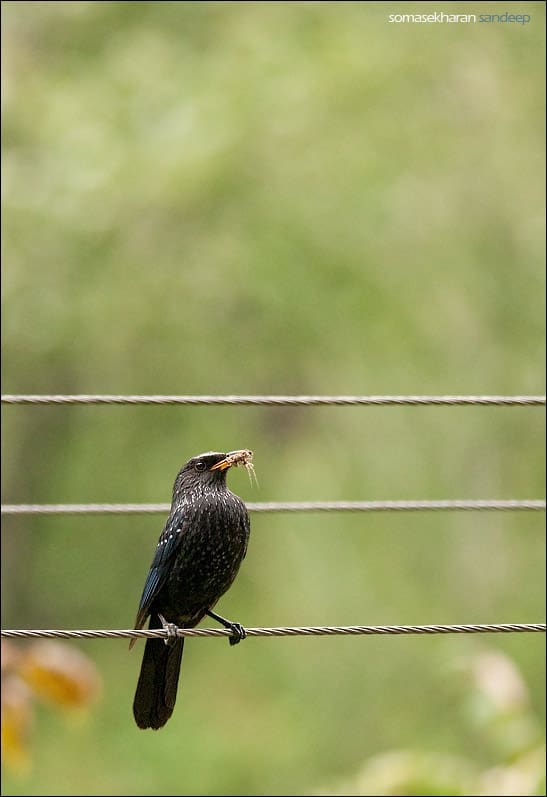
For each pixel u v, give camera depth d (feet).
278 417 63.52
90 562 69.00
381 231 58.54
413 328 58.90
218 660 69.26
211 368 60.44
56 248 57.72
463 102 60.18
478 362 60.29
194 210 57.98
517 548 61.93
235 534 26.40
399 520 63.57
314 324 58.23
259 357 59.67
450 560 62.95
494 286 59.57
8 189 56.85
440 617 62.28
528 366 59.72
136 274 57.98
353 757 62.59
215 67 58.39
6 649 33.53
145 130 57.82
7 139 58.34
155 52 58.90
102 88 58.54
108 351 59.98
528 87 60.34
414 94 58.95
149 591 26.45
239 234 57.47
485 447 61.57
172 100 58.03
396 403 29.68
